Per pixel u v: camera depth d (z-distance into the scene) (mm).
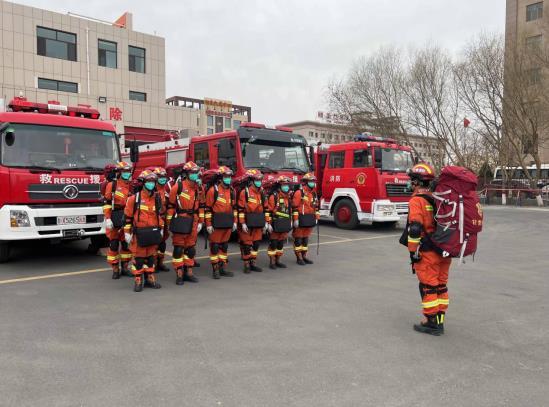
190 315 5066
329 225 15391
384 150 13188
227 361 3770
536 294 6180
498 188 30344
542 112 26000
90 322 4773
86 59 27422
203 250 9773
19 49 24984
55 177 7371
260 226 7359
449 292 6273
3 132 7238
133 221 6129
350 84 31969
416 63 29484
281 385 3334
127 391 3213
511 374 3594
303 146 11445
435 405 3068
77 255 8859
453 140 29594
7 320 4805
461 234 4324
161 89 30969
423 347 4164
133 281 6793
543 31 28125
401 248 10297
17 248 9672
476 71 27469
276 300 5758
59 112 8641
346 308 5410
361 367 3684
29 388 3246
